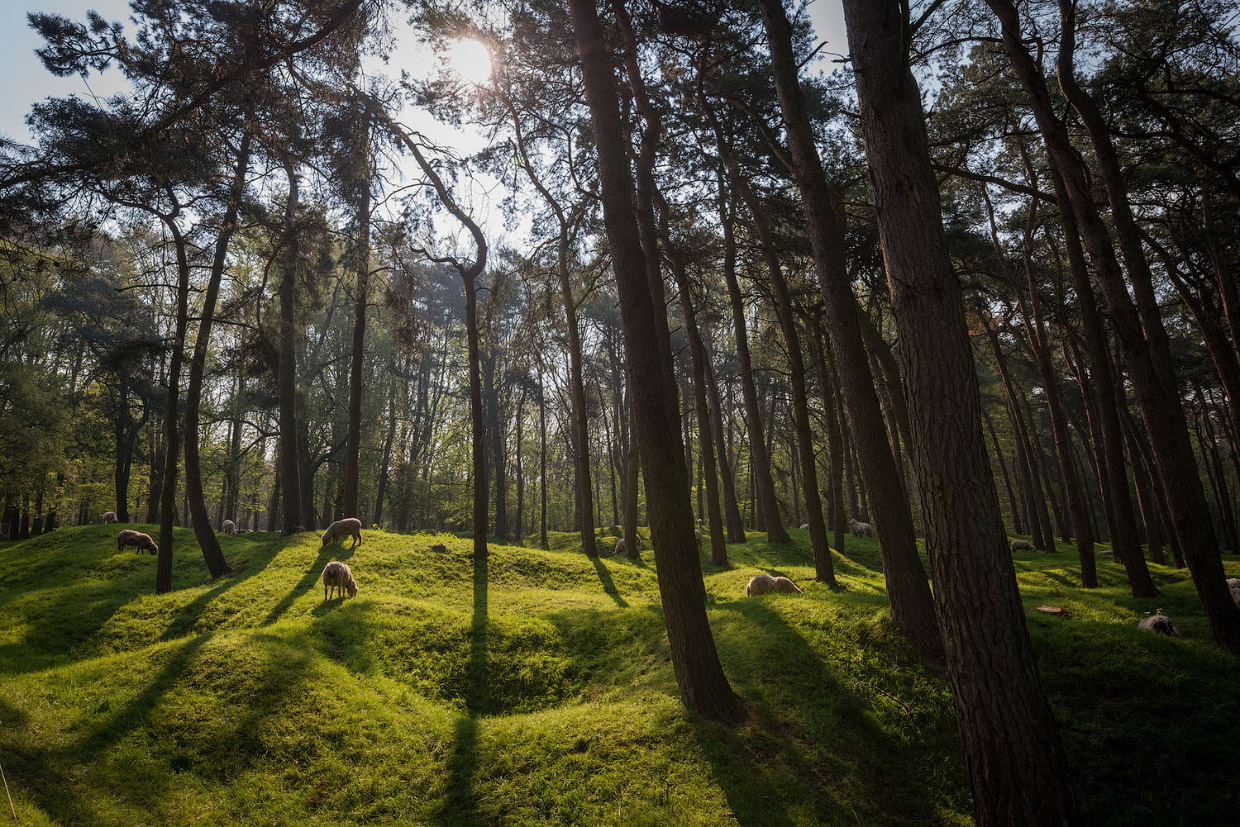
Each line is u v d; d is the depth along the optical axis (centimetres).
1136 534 1516
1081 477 4469
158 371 3622
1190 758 741
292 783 772
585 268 2498
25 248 1188
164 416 3953
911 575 1017
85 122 1038
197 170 1090
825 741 793
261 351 2258
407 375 4612
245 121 1003
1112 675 884
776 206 1972
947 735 797
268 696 923
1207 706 808
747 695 895
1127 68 1507
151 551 2248
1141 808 684
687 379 4591
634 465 2689
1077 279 1577
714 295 3209
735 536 2903
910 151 591
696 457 5219
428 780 793
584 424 2470
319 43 931
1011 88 1650
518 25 1606
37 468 3136
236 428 4197
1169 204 1981
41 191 1019
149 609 1557
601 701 1004
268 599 1585
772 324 3108
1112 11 1523
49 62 959
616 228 906
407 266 2383
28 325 3100
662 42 1409
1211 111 1675
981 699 509
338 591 1612
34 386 3094
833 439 2620
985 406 4391
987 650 511
